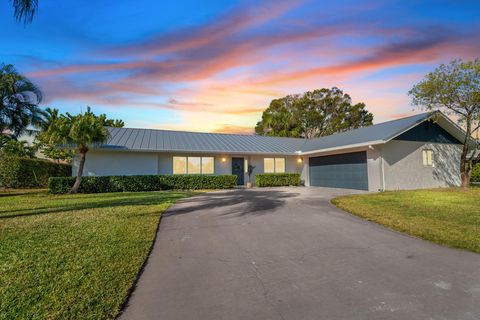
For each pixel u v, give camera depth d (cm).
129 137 1673
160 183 1486
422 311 260
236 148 1795
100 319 249
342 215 744
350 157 1588
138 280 339
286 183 1853
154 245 482
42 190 1507
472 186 1488
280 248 466
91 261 386
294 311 263
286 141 2211
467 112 1316
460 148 1638
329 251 448
